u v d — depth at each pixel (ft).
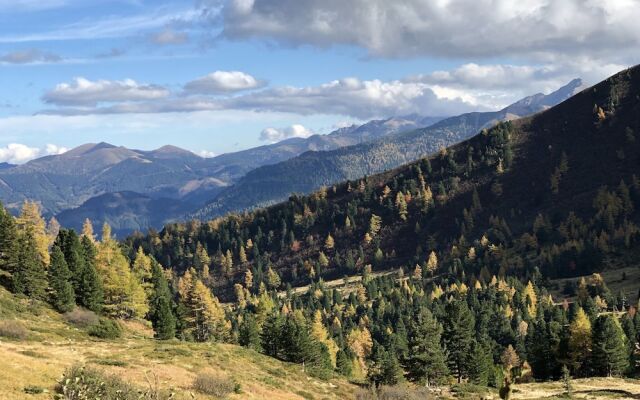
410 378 269.23
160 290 396.16
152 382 129.18
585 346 306.35
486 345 325.83
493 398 216.33
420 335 263.29
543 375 322.34
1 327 176.96
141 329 320.09
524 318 452.35
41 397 92.27
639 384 251.19
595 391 228.63
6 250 270.05
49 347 167.22
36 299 262.88
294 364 258.78
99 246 341.62
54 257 270.46
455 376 301.22
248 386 159.53
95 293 294.05
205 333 372.58
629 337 345.51
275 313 402.93
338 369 338.34
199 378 139.74
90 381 70.69
